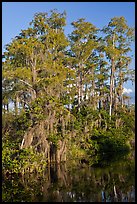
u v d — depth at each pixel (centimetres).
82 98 3444
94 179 1669
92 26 3603
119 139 2905
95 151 2689
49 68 2384
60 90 2552
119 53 3672
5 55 2531
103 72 3912
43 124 2141
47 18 3028
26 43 2409
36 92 2334
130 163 2092
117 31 3806
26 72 2253
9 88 2334
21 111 2184
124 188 1459
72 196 1371
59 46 3002
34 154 1939
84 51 3484
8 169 1877
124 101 3862
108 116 3316
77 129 2603
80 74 3503
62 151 2270
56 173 1877
